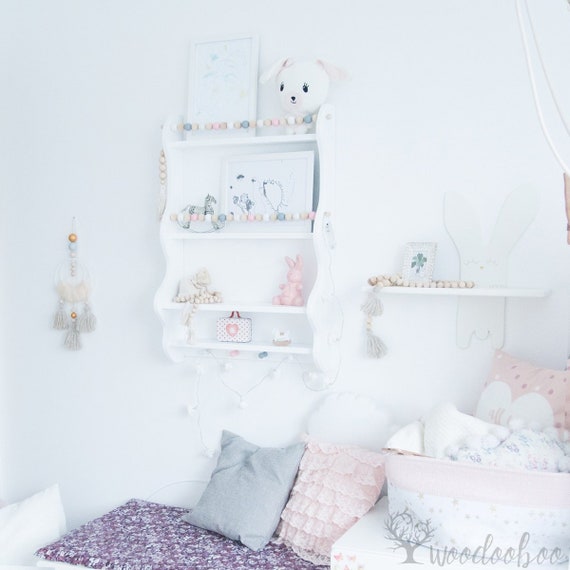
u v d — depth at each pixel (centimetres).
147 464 301
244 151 281
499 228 243
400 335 258
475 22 248
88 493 313
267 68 279
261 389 280
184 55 292
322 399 271
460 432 216
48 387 319
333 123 263
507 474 198
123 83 302
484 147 246
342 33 267
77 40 311
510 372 230
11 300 324
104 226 306
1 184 324
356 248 264
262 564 232
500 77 244
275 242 278
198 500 292
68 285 311
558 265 236
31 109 319
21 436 324
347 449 253
